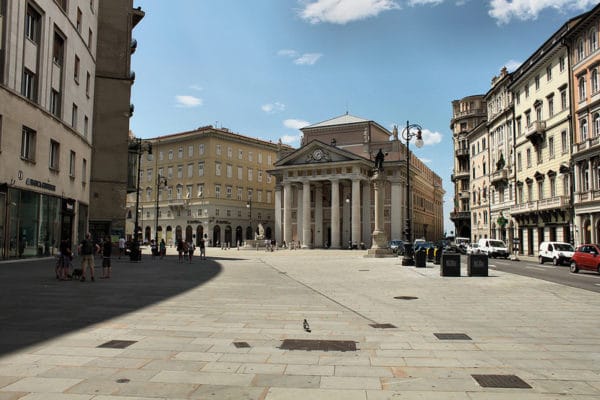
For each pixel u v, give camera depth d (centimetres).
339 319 1064
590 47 4081
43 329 926
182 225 9238
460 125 8362
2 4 2425
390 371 650
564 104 4553
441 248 3266
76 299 1361
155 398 536
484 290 1667
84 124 3738
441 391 566
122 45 4259
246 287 1747
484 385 589
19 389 562
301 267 2942
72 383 586
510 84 5666
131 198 10300
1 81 2419
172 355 731
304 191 8244
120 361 693
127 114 4231
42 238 2912
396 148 8500
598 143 3912
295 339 850
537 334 904
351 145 8888
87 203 3809
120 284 1803
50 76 2964
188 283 1881
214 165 9012
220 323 1005
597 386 586
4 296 1402
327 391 565
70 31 3312
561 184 4562
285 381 604
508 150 5853
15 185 2533
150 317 1073
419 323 1019
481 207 6838
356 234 7756
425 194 10969
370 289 1692
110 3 4262
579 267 2691
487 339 857
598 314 1149
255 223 9781
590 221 4075
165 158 9694
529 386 585
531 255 5259
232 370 651
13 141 2505
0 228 2422
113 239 4053
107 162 4141
